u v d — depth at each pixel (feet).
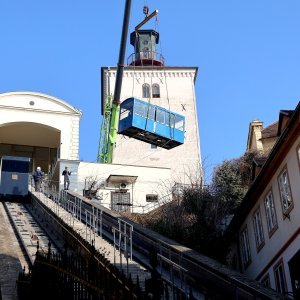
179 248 47.67
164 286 28.66
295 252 55.77
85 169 135.95
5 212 90.27
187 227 80.94
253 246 72.33
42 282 35.60
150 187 136.87
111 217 67.77
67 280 32.24
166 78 187.32
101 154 152.56
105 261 28.58
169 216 87.71
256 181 67.00
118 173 136.77
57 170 138.21
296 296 43.11
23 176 108.17
